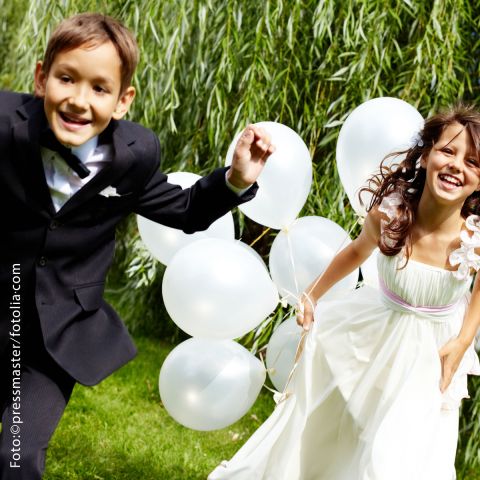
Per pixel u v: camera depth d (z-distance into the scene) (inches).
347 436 84.7
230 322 85.2
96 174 70.0
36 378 71.6
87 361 72.9
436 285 81.7
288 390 89.0
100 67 65.9
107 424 127.2
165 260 98.7
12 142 67.5
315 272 94.8
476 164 78.0
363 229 86.7
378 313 85.6
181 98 149.3
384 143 91.6
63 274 72.4
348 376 86.3
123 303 192.9
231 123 139.8
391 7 128.0
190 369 89.7
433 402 79.8
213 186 74.8
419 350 81.7
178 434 128.6
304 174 93.9
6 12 201.5
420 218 83.0
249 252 90.7
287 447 84.9
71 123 66.7
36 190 68.7
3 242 71.0
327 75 132.0
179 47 137.5
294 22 127.6
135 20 136.5
